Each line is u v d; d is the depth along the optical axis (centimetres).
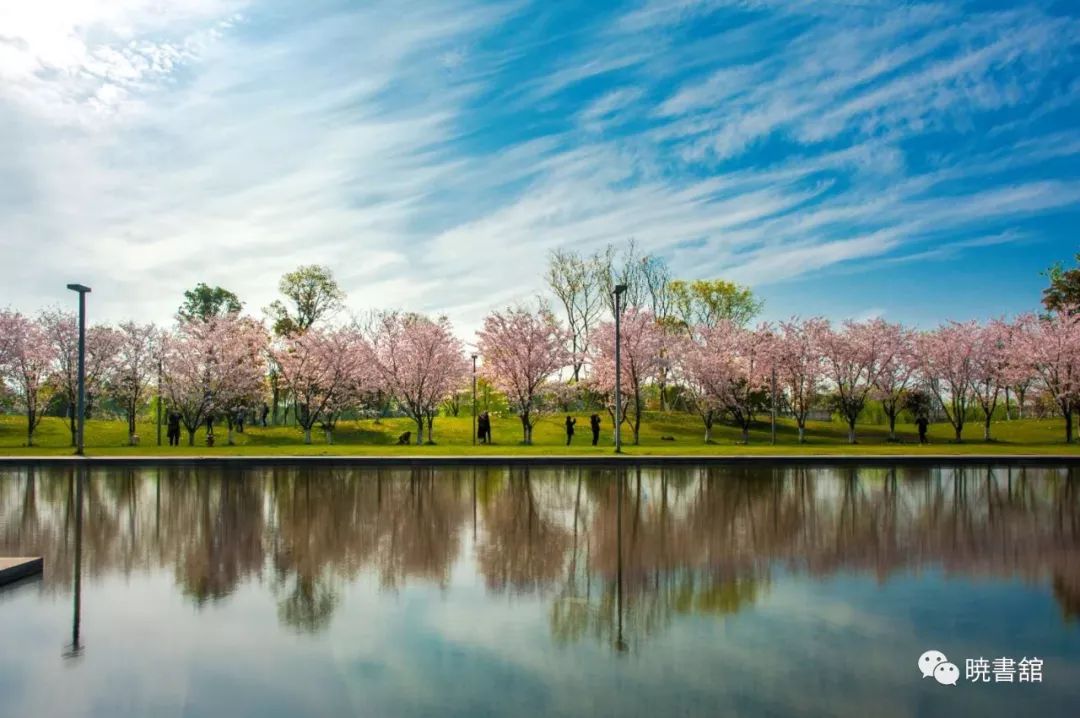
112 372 4778
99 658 679
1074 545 1201
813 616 804
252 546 1195
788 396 5341
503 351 4659
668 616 804
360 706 572
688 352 5216
